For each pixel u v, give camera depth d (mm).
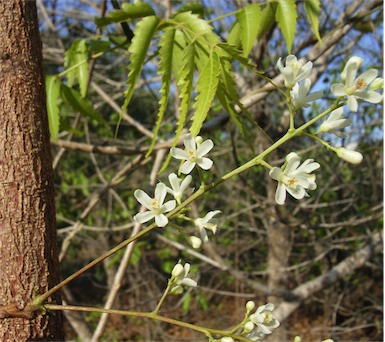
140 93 582
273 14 167
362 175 514
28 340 99
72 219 451
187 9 162
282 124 349
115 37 206
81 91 195
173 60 134
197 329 96
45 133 111
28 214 104
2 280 101
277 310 301
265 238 514
